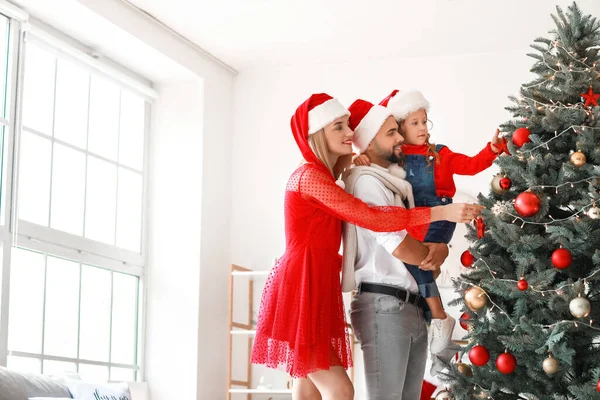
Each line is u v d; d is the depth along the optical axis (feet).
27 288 14.37
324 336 8.55
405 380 9.21
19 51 14.32
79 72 16.12
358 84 18.40
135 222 17.63
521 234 9.42
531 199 9.04
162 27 16.80
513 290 9.30
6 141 13.89
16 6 14.51
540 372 9.32
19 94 14.17
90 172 16.28
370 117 9.57
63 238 15.20
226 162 18.76
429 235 9.94
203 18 16.48
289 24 16.72
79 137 16.05
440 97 17.80
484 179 17.03
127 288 17.22
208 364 17.44
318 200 8.65
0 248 13.52
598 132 9.27
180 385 17.12
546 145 9.50
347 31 16.99
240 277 18.38
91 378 15.87
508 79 17.49
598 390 8.29
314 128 8.89
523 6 15.75
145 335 17.51
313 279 8.67
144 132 18.11
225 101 18.89
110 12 15.38
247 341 18.29
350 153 9.26
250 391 16.81
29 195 14.61
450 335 11.07
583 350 9.31
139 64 17.39
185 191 17.85
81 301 15.75
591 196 8.99
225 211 18.56
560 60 9.87
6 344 13.38
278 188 18.53
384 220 8.54
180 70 17.70
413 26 16.69
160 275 17.67
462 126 17.57
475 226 9.97
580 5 15.66
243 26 16.84
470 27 16.63
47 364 14.71
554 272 9.03
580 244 9.05
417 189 10.27
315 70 18.72
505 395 9.58
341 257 9.25
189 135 18.03
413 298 9.05
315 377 8.77
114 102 17.17
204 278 17.61
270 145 18.76
